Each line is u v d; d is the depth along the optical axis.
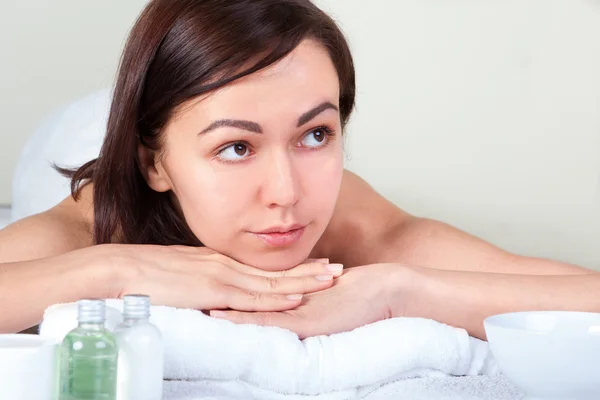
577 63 2.98
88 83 3.24
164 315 1.06
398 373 1.13
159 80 1.29
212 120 1.22
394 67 3.11
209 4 1.24
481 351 1.18
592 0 2.95
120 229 1.49
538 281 1.28
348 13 3.10
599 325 0.97
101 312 0.88
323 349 1.09
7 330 1.24
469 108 3.07
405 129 3.12
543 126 3.02
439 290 1.26
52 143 2.25
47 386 0.88
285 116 1.21
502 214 3.07
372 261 1.67
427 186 3.11
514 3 3.01
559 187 3.02
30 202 2.23
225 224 1.27
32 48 3.19
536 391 0.92
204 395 1.02
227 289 1.24
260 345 1.07
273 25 1.20
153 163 1.40
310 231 1.30
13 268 1.26
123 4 3.25
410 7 3.08
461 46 3.06
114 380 0.87
